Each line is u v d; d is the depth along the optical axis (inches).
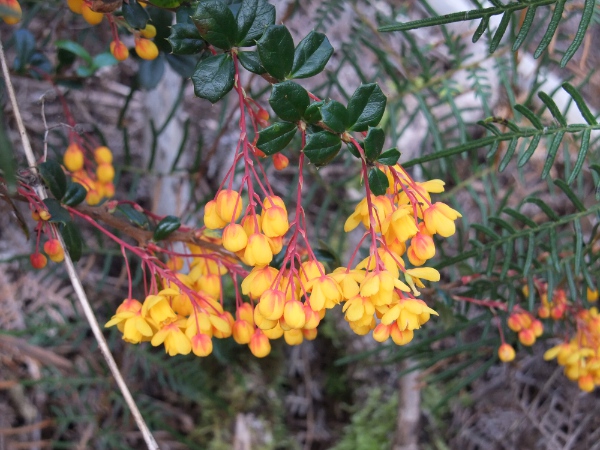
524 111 7.0
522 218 8.3
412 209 5.8
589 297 9.6
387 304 5.6
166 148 12.4
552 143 7.1
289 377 13.5
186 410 13.0
